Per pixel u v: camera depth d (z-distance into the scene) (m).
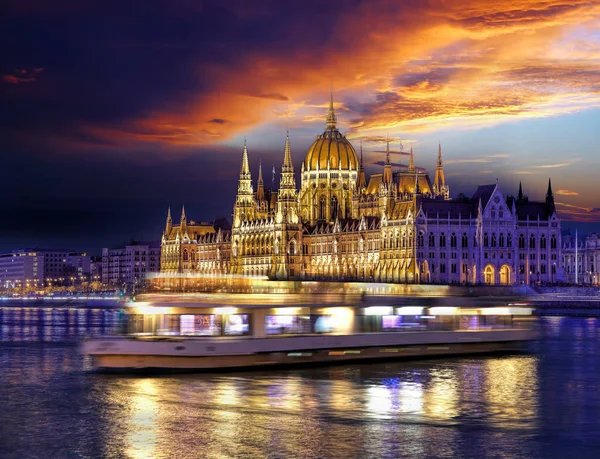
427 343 132.50
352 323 126.12
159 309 117.38
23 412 97.00
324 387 108.81
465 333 136.38
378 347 127.88
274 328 120.19
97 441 84.25
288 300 122.19
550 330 196.50
